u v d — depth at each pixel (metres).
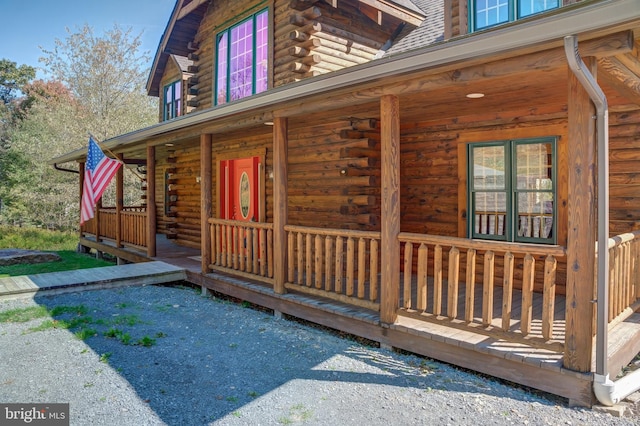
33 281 7.58
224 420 3.38
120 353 4.74
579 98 3.30
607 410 3.34
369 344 5.08
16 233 19.38
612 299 3.90
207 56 11.02
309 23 7.96
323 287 6.36
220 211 10.23
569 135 3.37
